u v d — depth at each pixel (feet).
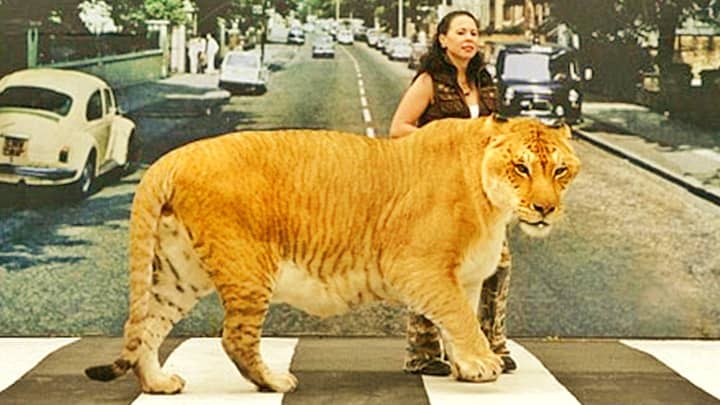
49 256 26.25
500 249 18.61
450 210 18.11
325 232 18.10
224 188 17.66
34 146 26.35
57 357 21.76
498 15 27.14
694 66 26.50
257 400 17.51
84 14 26.53
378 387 18.49
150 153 26.76
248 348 17.81
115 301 26.32
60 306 26.23
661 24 26.61
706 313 26.22
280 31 27.25
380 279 18.40
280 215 17.92
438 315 18.26
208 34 26.96
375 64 27.55
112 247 26.35
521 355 22.18
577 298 26.32
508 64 27.09
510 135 18.15
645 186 26.45
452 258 18.13
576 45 26.89
